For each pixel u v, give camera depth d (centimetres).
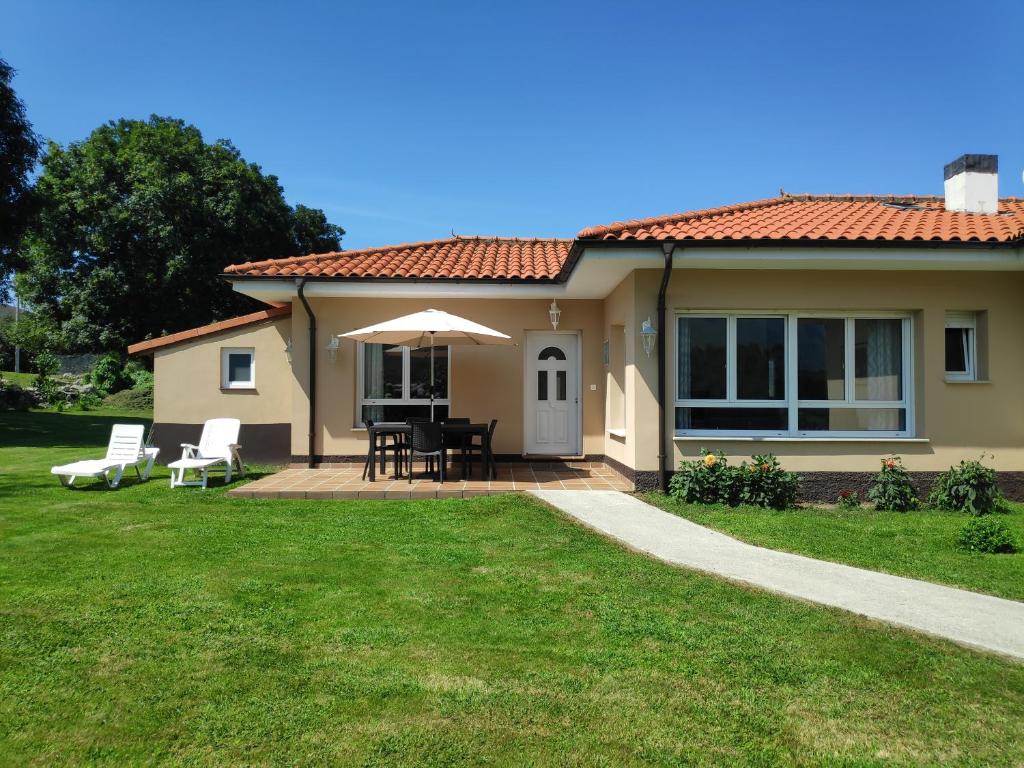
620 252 837
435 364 1181
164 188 2541
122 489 931
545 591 502
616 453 1041
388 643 403
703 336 922
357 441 1130
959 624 441
